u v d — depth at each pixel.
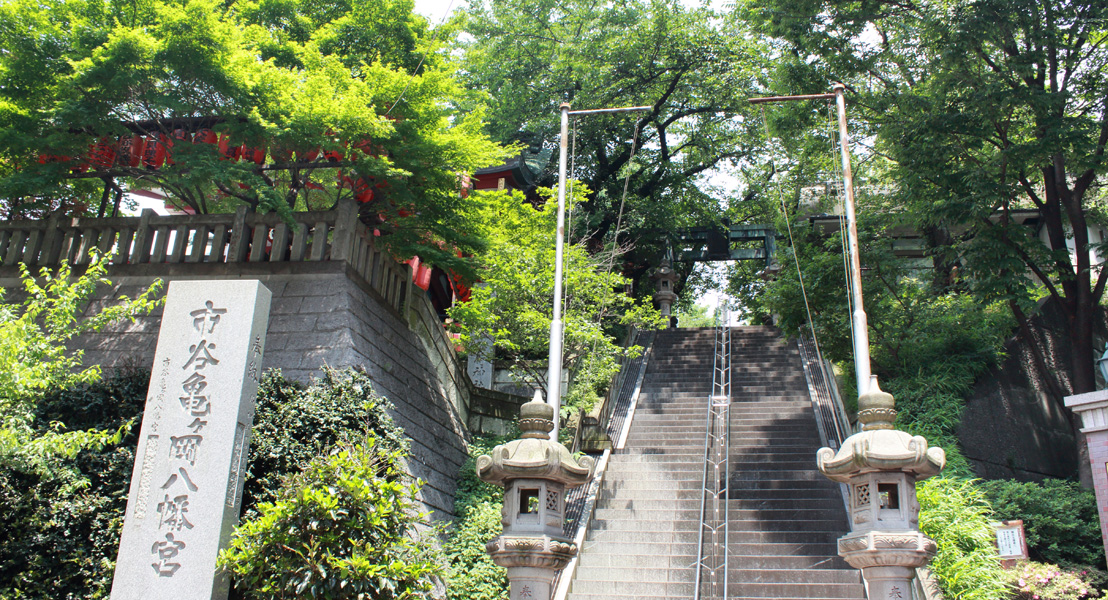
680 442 16.34
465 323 15.92
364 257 14.03
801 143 20.19
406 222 15.10
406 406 13.28
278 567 7.75
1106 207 18.56
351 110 12.51
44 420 10.01
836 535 12.12
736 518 13.00
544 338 15.57
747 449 15.53
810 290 17.23
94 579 8.75
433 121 13.97
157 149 14.20
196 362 8.34
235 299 8.54
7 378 8.23
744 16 19.53
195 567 7.62
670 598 10.95
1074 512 12.15
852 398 17.44
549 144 27.55
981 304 15.12
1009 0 14.12
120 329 13.37
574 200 18.25
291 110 13.05
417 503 11.73
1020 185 16.56
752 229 29.53
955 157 15.32
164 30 12.43
